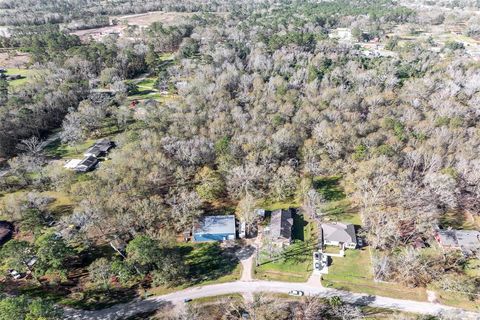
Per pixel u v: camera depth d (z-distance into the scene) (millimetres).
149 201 89438
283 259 84625
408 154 103875
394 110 130875
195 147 109688
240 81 165750
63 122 139625
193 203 91688
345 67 177500
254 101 147750
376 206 90375
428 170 103938
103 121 148125
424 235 88125
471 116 127688
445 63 173250
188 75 184250
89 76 183000
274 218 94250
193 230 91438
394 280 78312
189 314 69062
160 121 130875
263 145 111000
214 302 74812
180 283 79375
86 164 117438
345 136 113625
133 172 96750
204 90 152625
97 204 86812
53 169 108938
